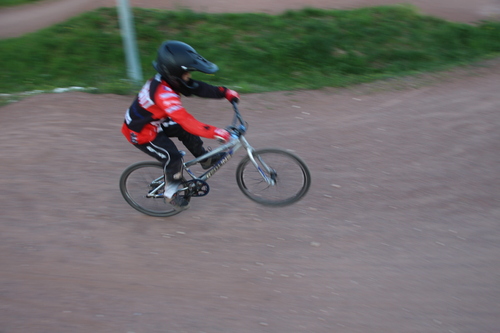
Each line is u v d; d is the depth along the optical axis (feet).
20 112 21.38
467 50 31.96
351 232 12.98
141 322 9.96
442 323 9.86
